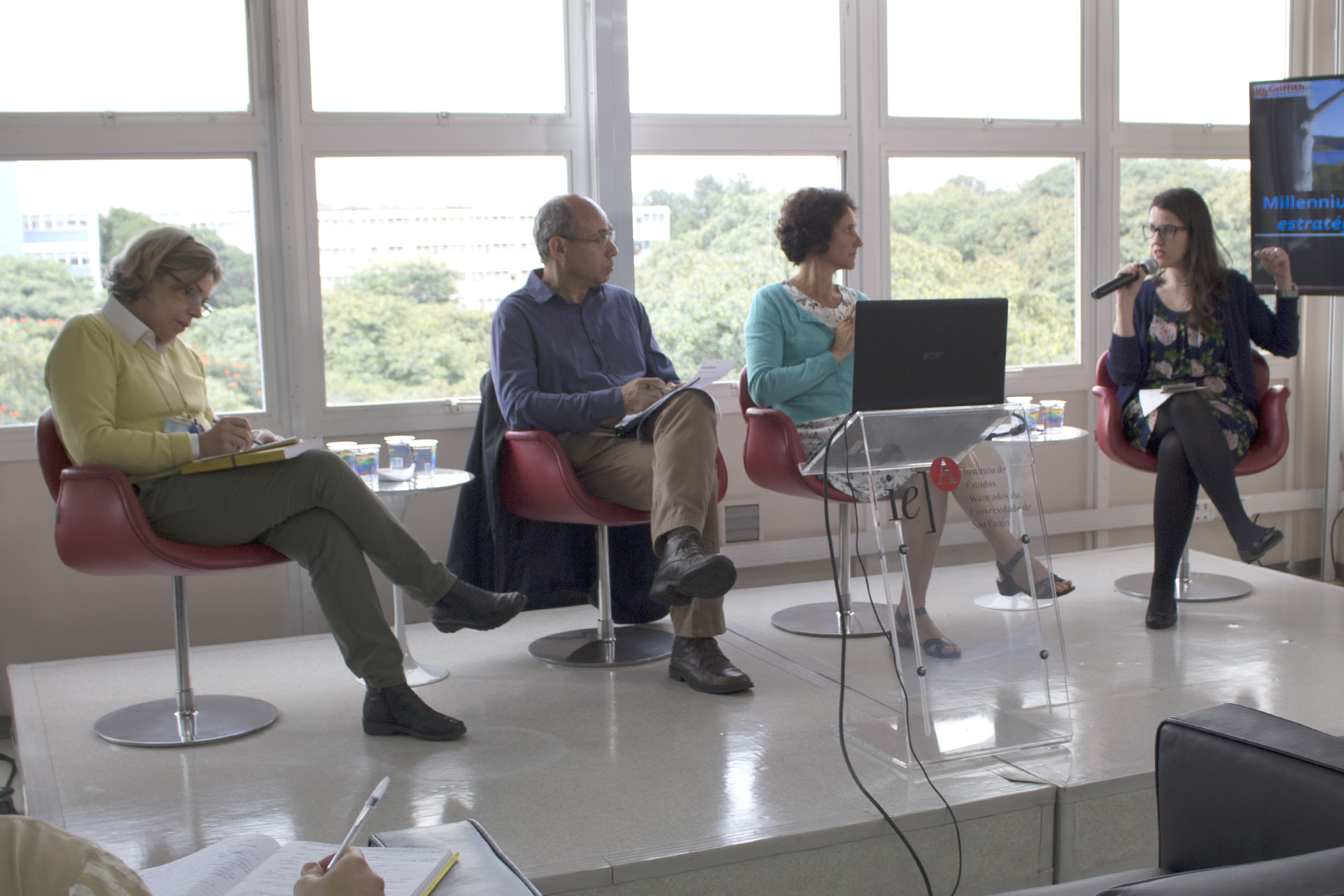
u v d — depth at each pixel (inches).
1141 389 131.1
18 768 104.9
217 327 131.6
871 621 87.2
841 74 154.8
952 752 82.3
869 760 84.0
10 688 117.2
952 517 86.4
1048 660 86.5
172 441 88.7
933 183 161.5
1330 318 174.1
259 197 131.0
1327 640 114.3
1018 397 166.7
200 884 53.2
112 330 93.1
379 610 92.4
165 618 128.0
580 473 113.7
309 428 134.5
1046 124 165.0
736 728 92.0
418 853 56.1
